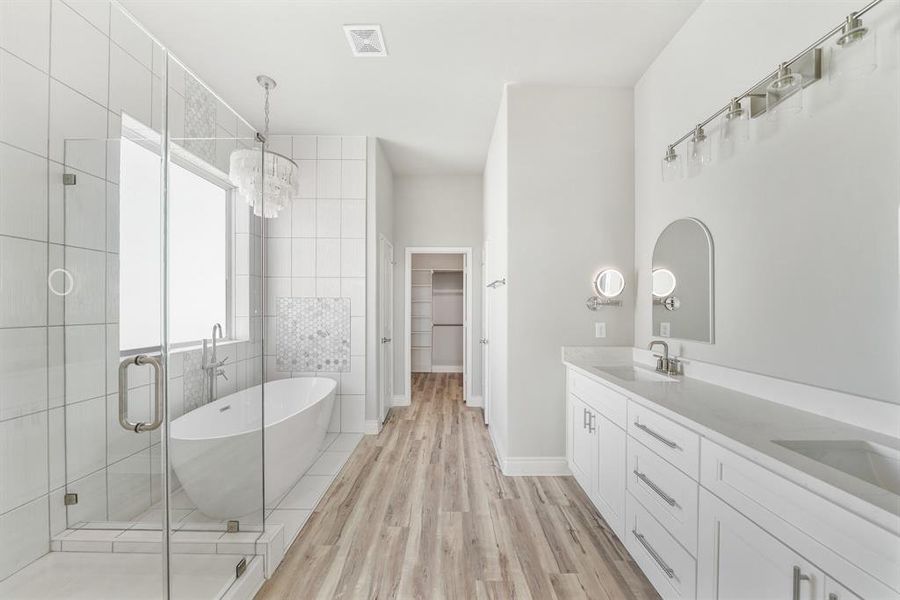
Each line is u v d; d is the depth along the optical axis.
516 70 2.63
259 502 1.89
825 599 0.83
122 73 2.02
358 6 2.05
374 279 3.74
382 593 1.65
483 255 4.81
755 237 1.67
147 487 1.55
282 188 2.66
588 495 2.30
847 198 1.27
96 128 1.84
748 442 1.05
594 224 2.78
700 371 1.97
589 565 1.82
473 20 2.16
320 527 2.14
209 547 1.73
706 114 2.01
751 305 1.69
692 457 1.31
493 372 3.52
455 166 4.55
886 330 1.16
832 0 1.33
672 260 2.29
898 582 0.69
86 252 1.54
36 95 1.51
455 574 1.76
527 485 2.63
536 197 2.77
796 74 1.34
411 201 4.87
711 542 1.21
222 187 2.24
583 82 2.76
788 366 1.50
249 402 2.13
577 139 2.79
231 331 2.26
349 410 3.72
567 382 2.73
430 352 6.94
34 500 1.42
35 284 1.44
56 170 1.52
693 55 2.12
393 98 3.01
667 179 2.03
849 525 0.78
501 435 3.05
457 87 2.85
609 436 2.02
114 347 1.53
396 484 2.66
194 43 2.34
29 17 1.49
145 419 1.56
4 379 1.37
